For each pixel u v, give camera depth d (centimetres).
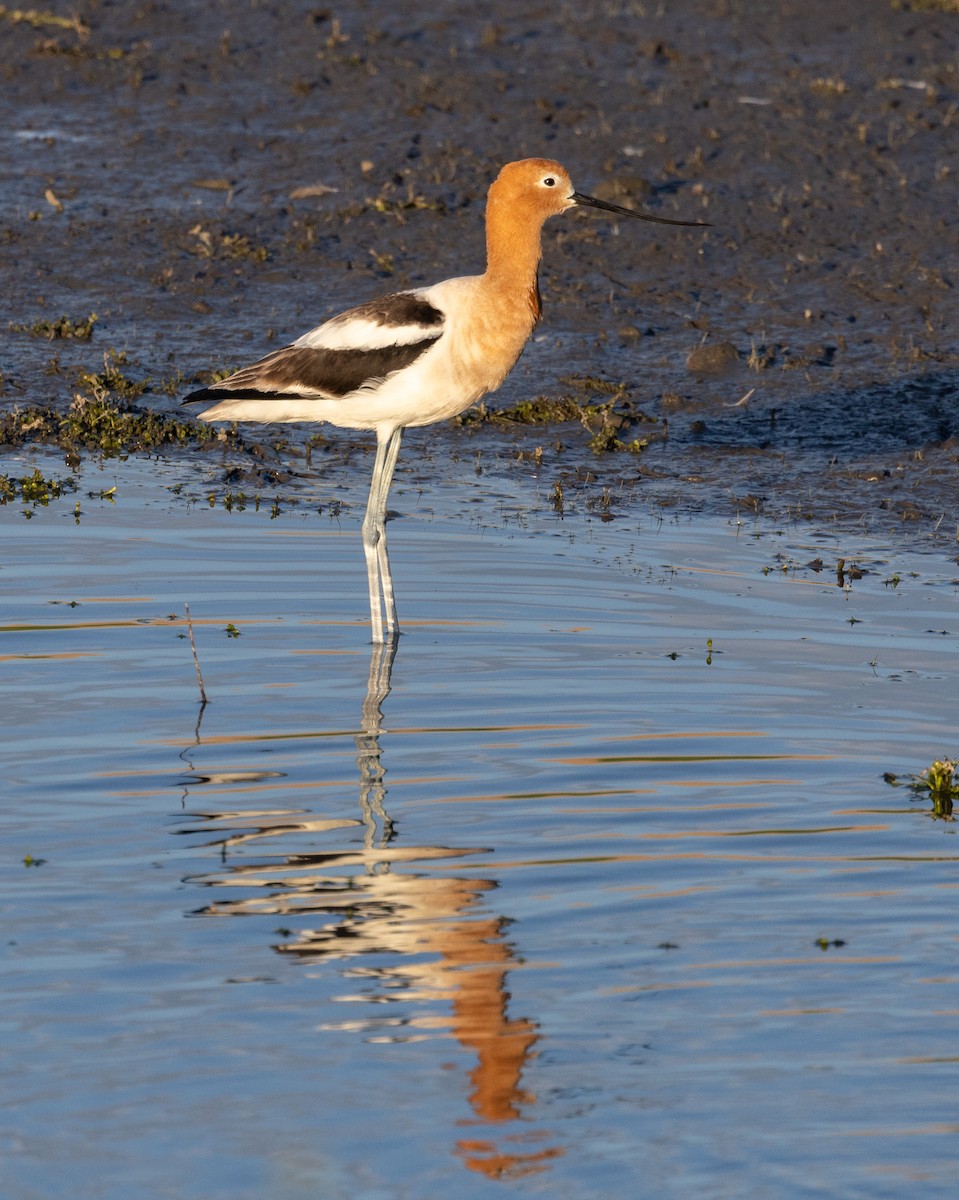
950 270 2084
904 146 2403
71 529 1451
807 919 847
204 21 2823
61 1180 653
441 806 963
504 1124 684
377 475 1305
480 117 2478
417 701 1115
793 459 1673
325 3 2917
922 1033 750
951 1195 648
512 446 1728
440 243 2138
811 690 1141
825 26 2858
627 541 1459
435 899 862
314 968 798
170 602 1289
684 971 800
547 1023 758
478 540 1455
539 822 947
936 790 982
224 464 1666
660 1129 687
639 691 1135
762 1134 682
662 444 1716
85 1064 724
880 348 1916
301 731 1066
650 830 940
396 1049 739
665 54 2717
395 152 2373
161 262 2091
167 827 934
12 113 2494
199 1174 657
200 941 820
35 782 986
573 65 2662
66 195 2256
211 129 2461
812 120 2469
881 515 1538
